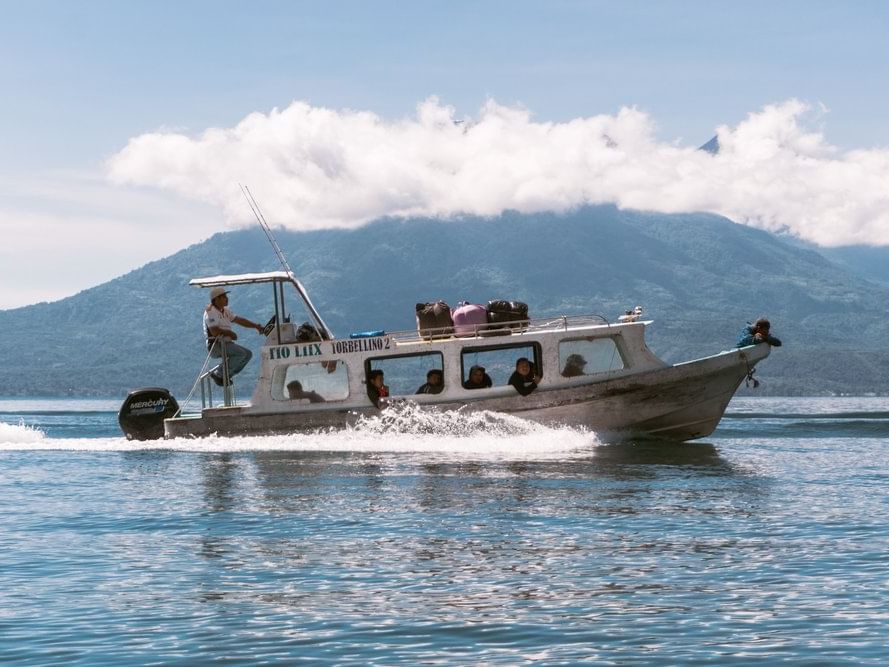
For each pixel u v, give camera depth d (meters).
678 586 9.69
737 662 7.47
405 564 10.73
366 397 25.25
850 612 8.73
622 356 25.42
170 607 9.05
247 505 15.05
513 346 25.19
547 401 25.02
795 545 11.63
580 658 7.59
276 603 9.17
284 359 25.53
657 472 19.34
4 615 8.83
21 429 28.98
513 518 13.65
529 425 25.02
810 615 8.66
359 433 25.11
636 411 25.33
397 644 7.96
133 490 17.11
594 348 25.38
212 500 15.66
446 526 13.04
